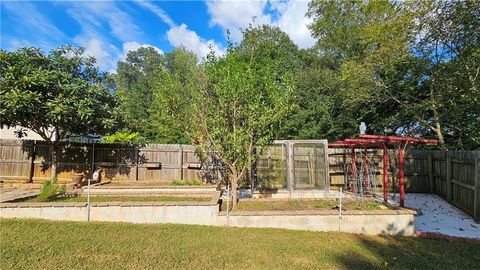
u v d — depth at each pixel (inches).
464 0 372.8
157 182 464.1
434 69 464.1
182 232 215.6
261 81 274.4
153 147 490.9
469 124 429.7
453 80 412.2
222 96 264.5
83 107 363.3
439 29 420.5
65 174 462.3
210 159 478.0
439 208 346.6
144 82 1065.5
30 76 343.3
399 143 308.3
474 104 387.2
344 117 625.0
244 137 267.4
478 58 364.8
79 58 413.1
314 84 661.3
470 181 311.0
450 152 375.9
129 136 482.6
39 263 152.0
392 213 242.4
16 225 215.2
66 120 378.9
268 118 267.3
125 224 232.5
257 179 408.5
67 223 228.4
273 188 405.7
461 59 391.2
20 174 453.4
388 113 610.2
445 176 404.8
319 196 374.3
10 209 239.6
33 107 343.0
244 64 285.0
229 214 243.0
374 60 525.7
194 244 189.2
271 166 411.2
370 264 166.6
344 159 479.5
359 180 396.2
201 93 284.5
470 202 310.0
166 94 295.6
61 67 392.8
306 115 618.8
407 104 530.0
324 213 240.8
